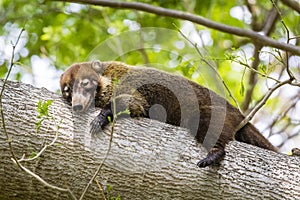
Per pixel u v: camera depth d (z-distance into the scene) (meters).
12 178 9.87
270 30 17.92
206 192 10.00
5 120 9.94
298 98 17.81
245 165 10.29
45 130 10.04
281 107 17.89
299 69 16.78
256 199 9.99
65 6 19.30
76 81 11.53
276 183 10.12
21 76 17.39
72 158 9.97
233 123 11.61
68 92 11.45
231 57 10.67
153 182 9.95
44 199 10.02
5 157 9.83
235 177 10.12
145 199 9.96
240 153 10.52
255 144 11.84
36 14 19.23
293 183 10.16
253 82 17.00
